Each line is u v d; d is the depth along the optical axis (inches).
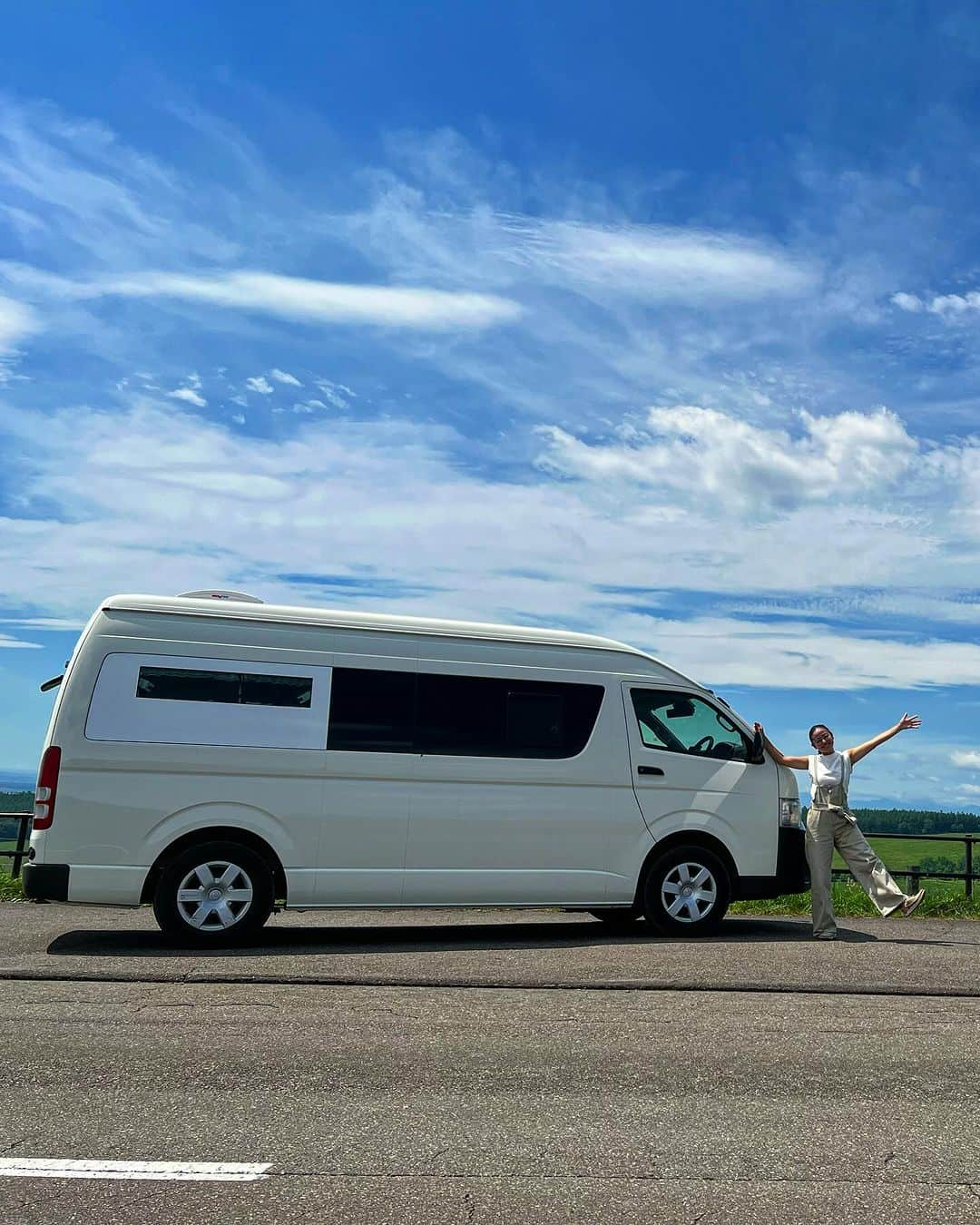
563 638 433.4
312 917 491.8
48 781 372.2
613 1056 241.1
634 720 433.1
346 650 404.2
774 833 442.0
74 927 430.6
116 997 293.4
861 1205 160.7
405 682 408.8
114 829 374.9
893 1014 286.4
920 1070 234.1
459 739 410.3
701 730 442.9
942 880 603.8
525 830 413.4
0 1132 188.4
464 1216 155.5
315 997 296.8
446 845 404.5
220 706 387.9
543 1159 178.5
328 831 392.8
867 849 436.1
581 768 421.7
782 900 553.9
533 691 422.9
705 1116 201.5
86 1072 224.4
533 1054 241.8
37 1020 267.4
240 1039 251.6
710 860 432.8
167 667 385.7
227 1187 165.3
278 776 389.7
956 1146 186.5
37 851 370.9
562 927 457.4
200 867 380.8
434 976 324.5
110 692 379.6
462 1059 237.5
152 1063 231.5
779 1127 195.8
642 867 427.8
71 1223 152.4
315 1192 163.5
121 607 386.6
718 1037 259.3
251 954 366.3
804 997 306.7
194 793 381.7
